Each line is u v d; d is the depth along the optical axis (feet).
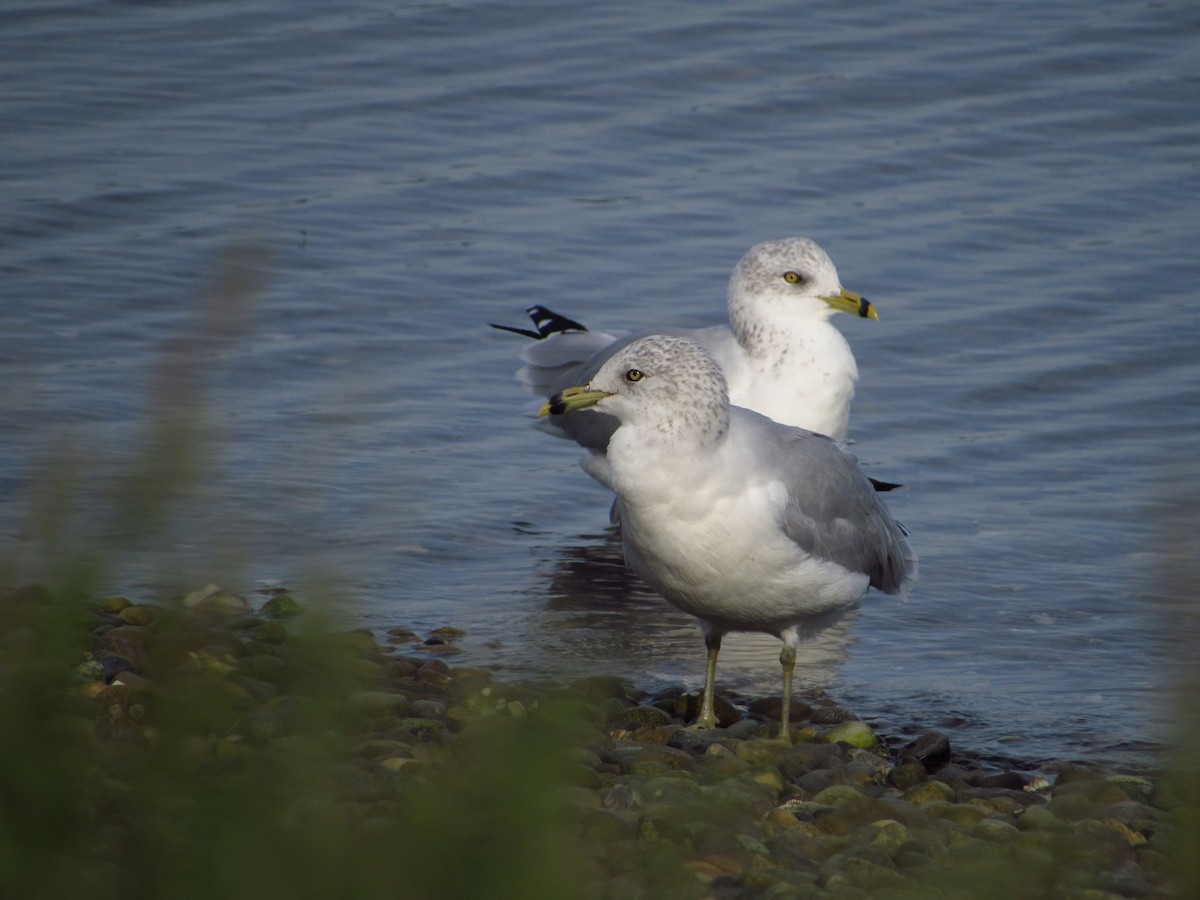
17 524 40.91
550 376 54.54
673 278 67.97
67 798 21.75
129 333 60.13
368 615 41.68
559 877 20.40
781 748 33.55
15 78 84.38
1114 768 33.83
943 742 34.27
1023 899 26.11
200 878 20.22
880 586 38.60
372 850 20.85
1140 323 64.34
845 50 90.89
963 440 55.52
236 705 31.30
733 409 36.27
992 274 68.74
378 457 52.06
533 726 22.62
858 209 74.69
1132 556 46.60
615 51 90.02
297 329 61.93
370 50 89.81
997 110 84.94
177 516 22.45
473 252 69.51
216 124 80.69
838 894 25.67
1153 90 86.69
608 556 47.06
